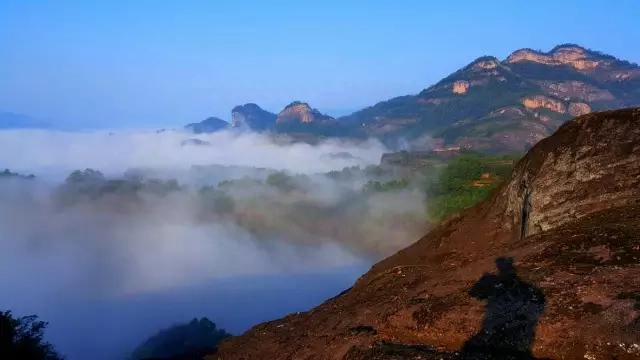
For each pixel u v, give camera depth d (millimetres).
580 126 31453
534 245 22141
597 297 16172
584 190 27844
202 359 26203
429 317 18984
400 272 27109
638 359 13711
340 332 21328
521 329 16406
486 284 19672
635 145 28203
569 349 14969
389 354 17078
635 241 19062
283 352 22109
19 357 29766
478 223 35219
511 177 35312
